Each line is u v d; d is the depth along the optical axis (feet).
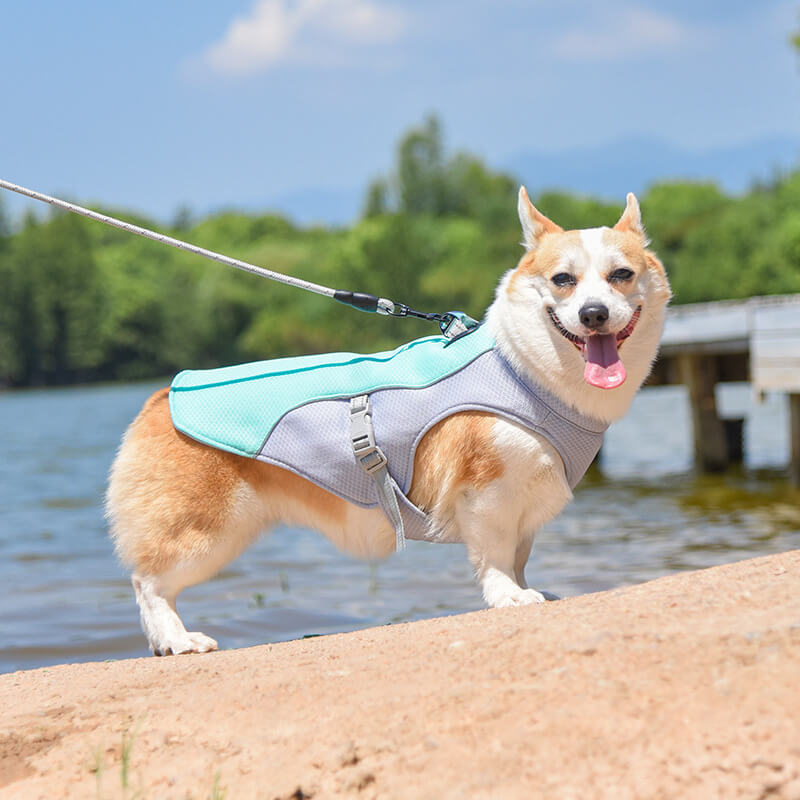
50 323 244.63
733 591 10.59
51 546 26.40
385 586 20.47
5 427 81.25
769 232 196.95
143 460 14.48
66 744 9.52
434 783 7.86
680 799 7.18
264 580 21.50
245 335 268.00
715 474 38.24
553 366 13.50
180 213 419.74
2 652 16.30
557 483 13.97
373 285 236.02
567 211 258.37
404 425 13.84
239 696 9.95
